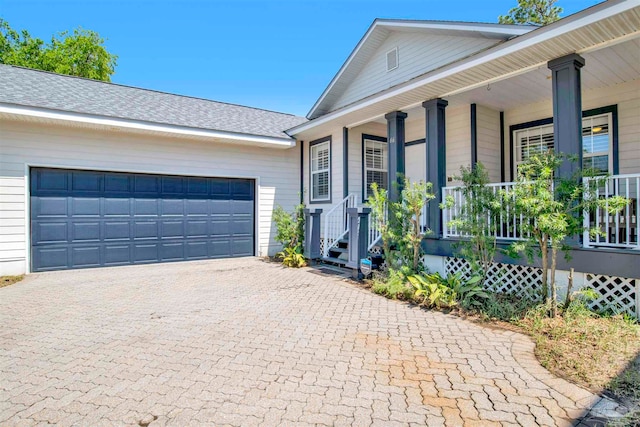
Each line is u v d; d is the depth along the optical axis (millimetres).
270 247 10469
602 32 4102
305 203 10742
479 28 6316
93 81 9891
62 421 2309
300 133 9828
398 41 8289
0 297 5637
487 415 2326
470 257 5109
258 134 9500
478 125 7391
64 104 7617
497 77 5531
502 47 4703
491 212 4723
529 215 4180
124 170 8469
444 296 4840
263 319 4422
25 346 3602
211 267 8484
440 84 5832
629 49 4793
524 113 7473
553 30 4176
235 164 9914
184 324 4254
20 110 6754
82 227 8094
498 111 7797
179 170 9125
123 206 8531
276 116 12016
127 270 8055
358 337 3775
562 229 3783
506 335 3789
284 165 10719
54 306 5102
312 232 8461
